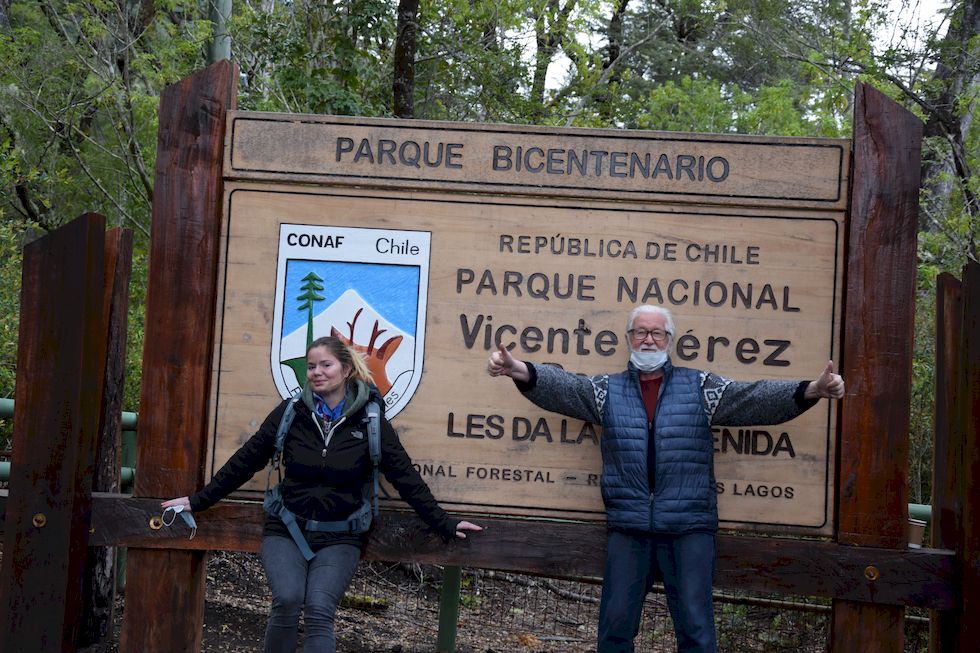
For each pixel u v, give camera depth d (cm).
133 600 493
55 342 489
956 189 1138
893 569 462
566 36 1518
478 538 483
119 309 579
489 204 495
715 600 681
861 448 468
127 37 1248
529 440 488
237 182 502
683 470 425
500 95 1341
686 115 1595
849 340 471
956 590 459
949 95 1204
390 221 497
